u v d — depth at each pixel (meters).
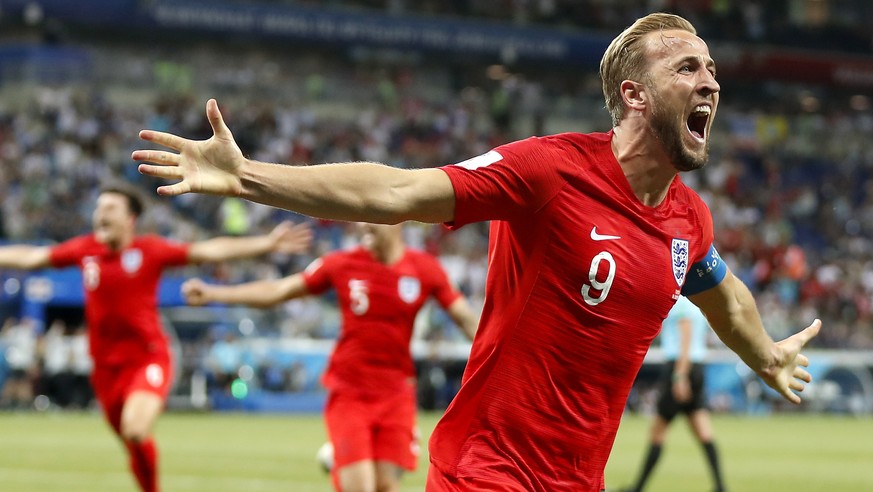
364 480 8.07
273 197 3.68
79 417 23.52
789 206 45.31
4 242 28.62
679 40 4.14
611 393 4.27
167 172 3.57
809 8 50.81
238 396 26.36
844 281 41.00
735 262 39.88
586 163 4.16
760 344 4.96
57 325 25.55
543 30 44.56
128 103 36.34
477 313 31.17
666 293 4.25
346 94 41.00
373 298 8.55
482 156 4.07
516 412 4.20
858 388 32.03
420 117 42.47
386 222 3.88
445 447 4.32
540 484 4.23
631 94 4.18
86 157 33.72
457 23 43.12
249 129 37.81
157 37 41.34
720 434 23.66
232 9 39.19
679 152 4.12
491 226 4.48
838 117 51.75
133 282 10.18
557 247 4.11
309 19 40.59
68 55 35.50
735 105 51.44
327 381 8.55
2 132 33.19
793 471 15.91
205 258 10.37
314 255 31.19
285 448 17.34
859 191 47.34
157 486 9.92
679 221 4.34
